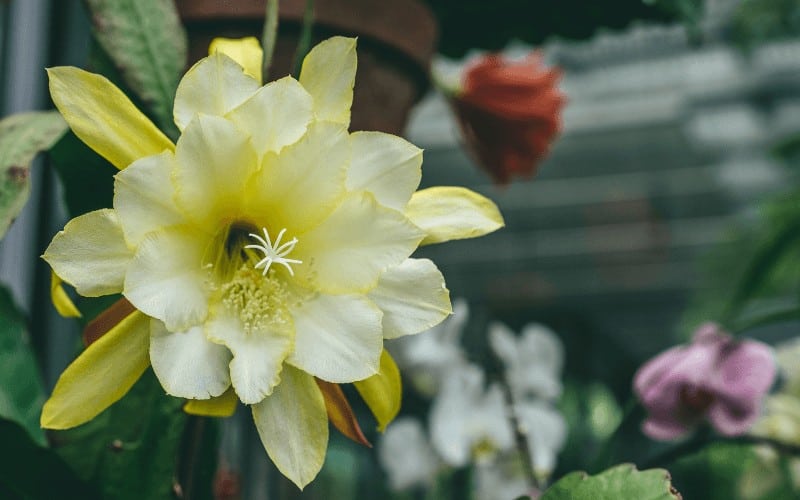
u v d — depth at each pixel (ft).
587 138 11.11
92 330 1.45
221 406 1.49
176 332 1.43
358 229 1.49
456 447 3.04
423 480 3.29
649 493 1.61
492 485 3.05
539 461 3.09
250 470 2.64
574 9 2.41
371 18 2.00
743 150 11.04
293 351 1.47
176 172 1.43
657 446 5.04
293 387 1.49
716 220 12.61
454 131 2.42
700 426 2.07
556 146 11.35
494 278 13.91
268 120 1.47
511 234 13.28
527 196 12.44
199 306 1.44
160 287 1.42
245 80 1.49
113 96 1.47
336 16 1.96
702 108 10.37
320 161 1.48
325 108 1.52
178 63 1.73
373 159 1.51
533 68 2.27
